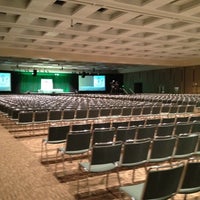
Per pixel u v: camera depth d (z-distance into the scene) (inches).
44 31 547.2
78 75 1331.2
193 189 115.3
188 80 1057.5
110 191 150.1
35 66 1232.8
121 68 1370.6
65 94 1175.0
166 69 1159.6
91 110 352.2
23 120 314.8
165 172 103.0
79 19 458.0
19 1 390.6
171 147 165.2
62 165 195.8
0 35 571.5
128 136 199.6
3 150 237.6
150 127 206.7
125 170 186.2
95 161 144.6
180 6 419.2
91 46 719.1
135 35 599.8
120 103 499.5
